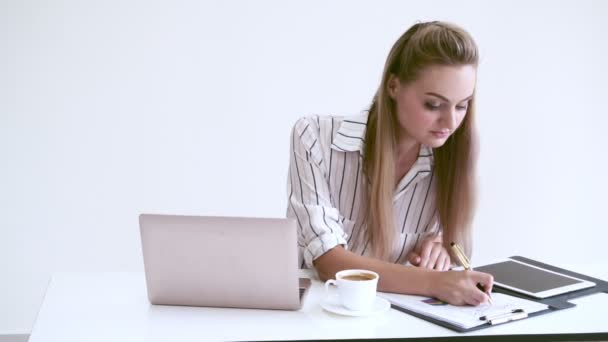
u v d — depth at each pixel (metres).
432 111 1.72
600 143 3.72
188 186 3.41
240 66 3.37
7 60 3.21
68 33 3.24
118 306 1.61
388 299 1.65
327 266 1.80
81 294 1.69
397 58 1.80
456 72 1.68
